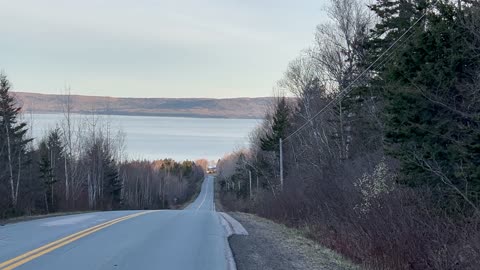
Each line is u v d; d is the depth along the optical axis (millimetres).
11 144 47688
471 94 12039
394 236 12211
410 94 13008
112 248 11344
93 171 70375
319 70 42719
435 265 10508
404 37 16828
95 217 21344
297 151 49188
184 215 24938
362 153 25875
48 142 68688
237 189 100438
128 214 24562
